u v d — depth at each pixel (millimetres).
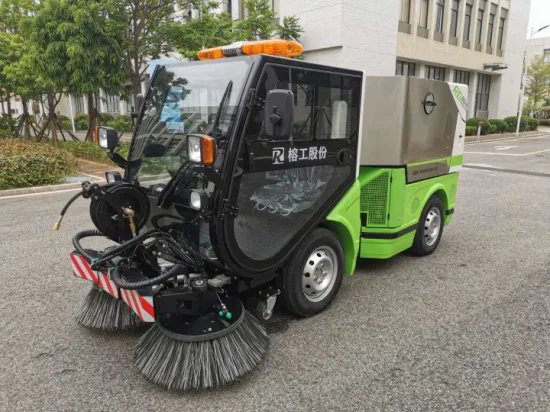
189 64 3303
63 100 35875
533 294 4293
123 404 2676
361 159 4438
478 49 28422
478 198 8844
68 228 6398
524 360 3158
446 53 25469
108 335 3471
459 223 6969
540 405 2678
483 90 31297
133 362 3100
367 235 4535
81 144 14828
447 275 4793
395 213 4477
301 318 3770
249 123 2850
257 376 2959
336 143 3617
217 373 2713
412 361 3143
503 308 3992
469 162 14602
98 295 3477
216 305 2912
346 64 16031
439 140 5078
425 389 2824
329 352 3254
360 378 2939
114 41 11945
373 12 16625
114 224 3309
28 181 9438
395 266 5062
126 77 12938
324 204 3602
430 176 5023
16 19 16578
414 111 4430
